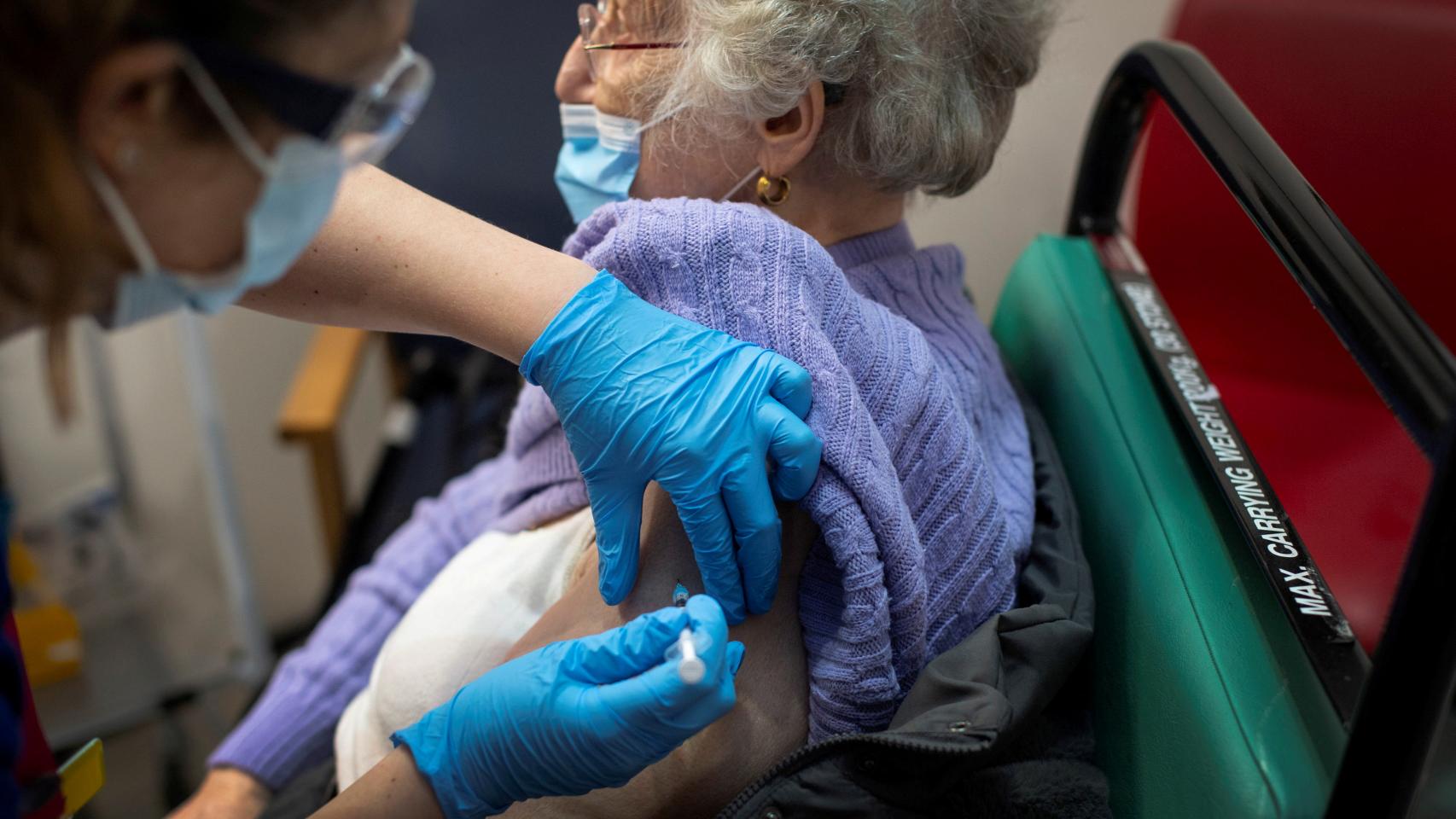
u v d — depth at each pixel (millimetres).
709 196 915
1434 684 578
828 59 795
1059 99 1444
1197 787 717
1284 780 656
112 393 2158
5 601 675
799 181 895
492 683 721
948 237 1553
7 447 2107
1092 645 908
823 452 746
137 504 2254
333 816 715
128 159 535
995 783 771
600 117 900
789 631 801
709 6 811
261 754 1174
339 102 578
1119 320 1070
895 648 785
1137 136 1163
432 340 2043
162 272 601
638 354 754
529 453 996
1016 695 775
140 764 2020
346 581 1674
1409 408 615
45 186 510
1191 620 777
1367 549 1271
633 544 789
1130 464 917
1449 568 562
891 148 840
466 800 724
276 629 2469
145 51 505
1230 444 884
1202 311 1520
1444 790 611
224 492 2029
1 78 494
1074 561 882
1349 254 708
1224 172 847
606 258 807
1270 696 708
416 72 674
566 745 688
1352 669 698
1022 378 1160
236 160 568
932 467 810
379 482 1797
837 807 723
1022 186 1506
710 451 730
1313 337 1479
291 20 540
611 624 792
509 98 1842
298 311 902
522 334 793
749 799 729
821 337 778
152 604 2166
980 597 829
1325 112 1349
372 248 844
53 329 556
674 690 651
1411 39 1300
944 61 843
